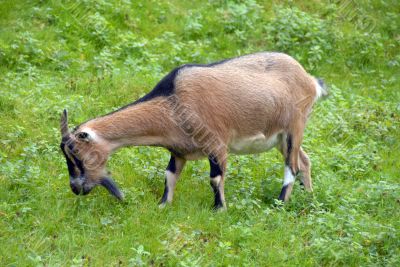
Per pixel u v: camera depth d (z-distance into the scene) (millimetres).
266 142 30078
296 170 30672
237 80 28766
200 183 31000
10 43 42562
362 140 37844
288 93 29984
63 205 28078
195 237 26375
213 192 29469
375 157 35438
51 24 45625
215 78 28391
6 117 35188
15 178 29359
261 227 27203
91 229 26594
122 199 28484
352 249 25516
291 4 52812
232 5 50719
